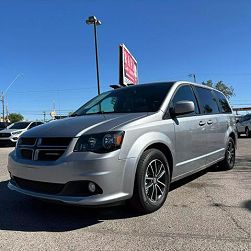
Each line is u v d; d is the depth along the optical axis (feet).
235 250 12.03
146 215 15.85
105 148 14.38
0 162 35.86
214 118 23.04
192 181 22.81
